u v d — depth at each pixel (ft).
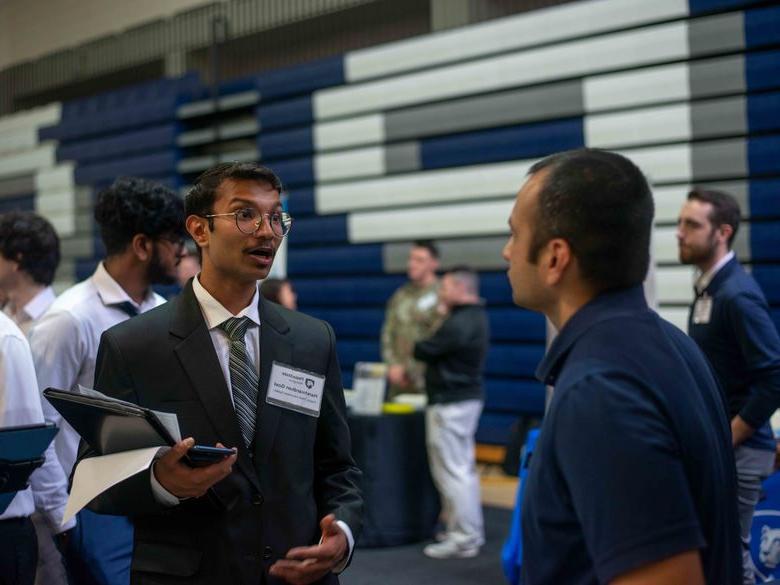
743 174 15.05
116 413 4.30
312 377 5.32
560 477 3.26
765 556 9.36
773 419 11.28
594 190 3.43
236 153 22.98
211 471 4.43
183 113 23.71
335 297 21.17
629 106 16.38
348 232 20.77
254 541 4.91
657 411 3.15
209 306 5.18
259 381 5.13
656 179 15.99
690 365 3.62
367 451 14.39
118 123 25.32
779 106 14.61
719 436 3.59
